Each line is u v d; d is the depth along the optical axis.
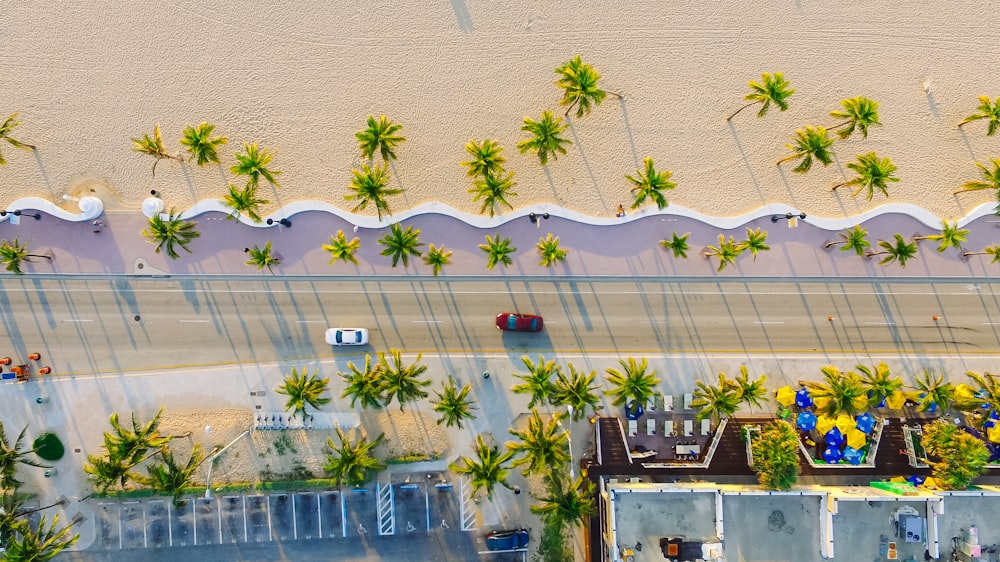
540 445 39.31
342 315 44.72
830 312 45.22
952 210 45.72
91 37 45.31
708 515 40.16
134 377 44.28
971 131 46.00
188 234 41.41
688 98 46.28
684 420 44.50
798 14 46.66
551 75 46.31
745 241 44.22
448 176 45.53
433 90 46.06
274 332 44.62
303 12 45.88
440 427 44.84
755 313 45.19
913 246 41.94
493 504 44.75
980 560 39.56
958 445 40.50
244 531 44.41
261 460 44.56
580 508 39.78
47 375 44.12
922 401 42.81
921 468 43.66
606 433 44.31
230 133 45.44
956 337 45.06
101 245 44.25
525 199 45.28
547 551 44.69
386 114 45.84
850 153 45.91
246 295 44.59
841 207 45.59
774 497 40.44
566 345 45.06
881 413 45.03
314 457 44.66
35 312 44.12
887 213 45.41
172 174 44.88
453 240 45.06
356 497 44.53
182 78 45.47
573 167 45.66
